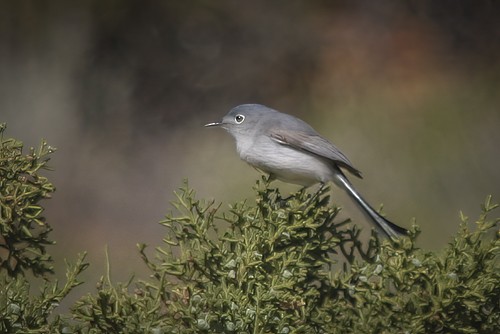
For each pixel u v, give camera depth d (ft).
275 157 28.94
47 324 18.28
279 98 78.07
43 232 19.47
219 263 19.13
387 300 19.21
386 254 20.02
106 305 18.13
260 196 21.11
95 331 18.26
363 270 19.92
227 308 18.07
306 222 20.04
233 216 19.80
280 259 19.62
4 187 19.07
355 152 60.64
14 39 76.07
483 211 19.51
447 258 19.19
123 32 81.87
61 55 77.41
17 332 17.74
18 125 73.51
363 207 29.04
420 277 19.40
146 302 18.49
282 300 18.28
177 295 18.72
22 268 21.15
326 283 20.53
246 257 18.79
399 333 19.12
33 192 19.02
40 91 75.31
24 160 19.15
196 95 82.38
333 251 20.84
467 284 19.07
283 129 28.91
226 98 81.87
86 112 77.97
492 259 19.27
